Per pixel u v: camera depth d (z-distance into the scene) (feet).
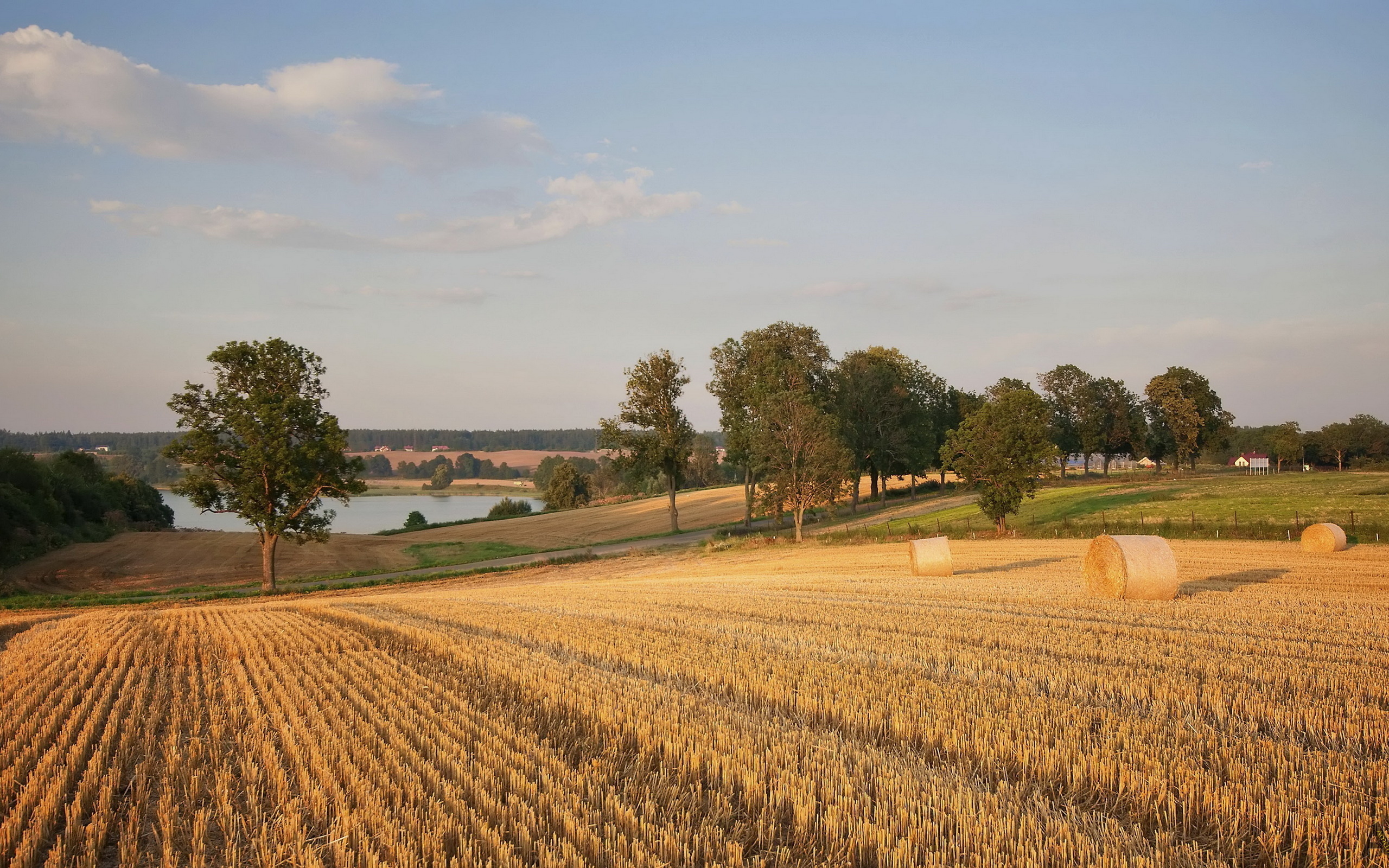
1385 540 112.16
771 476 181.27
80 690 43.34
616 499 433.89
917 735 28.55
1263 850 19.43
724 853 19.76
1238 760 24.18
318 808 22.98
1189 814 20.86
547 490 417.49
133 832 22.00
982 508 151.02
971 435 150.51
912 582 87.35
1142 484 228.43
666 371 228.02
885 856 19.13
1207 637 46.01
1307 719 28.17
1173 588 63.98
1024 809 21.38
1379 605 59.06
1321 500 150.82
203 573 168.86
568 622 62.08
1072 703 31.96
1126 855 18.78
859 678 36.32
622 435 228.63
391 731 30.37
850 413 243.81
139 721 35.65
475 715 33.04
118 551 196.65
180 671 48.24
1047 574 93.35
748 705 33.50
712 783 25.08
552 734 30.71
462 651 49.44
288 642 58.23
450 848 20.81
